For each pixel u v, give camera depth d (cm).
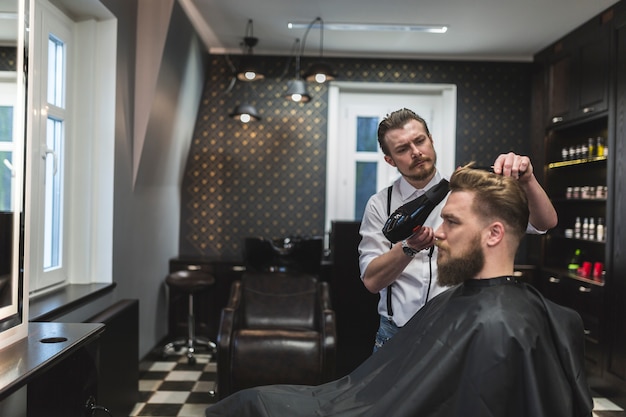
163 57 424
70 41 366
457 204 151
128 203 416
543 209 177
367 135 610
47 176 339
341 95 609
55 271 351
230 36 534
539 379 133
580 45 473
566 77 502
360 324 409
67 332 206
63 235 363
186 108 532
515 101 591
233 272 545
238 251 595
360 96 609
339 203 608
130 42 406
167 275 536
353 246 411
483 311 142
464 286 154
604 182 482
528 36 512
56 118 349
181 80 489
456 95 593
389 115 205
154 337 500
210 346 517
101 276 380
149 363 479
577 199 483
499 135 592
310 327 397
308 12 459
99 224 379
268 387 164
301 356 352
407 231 166
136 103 423
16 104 192
